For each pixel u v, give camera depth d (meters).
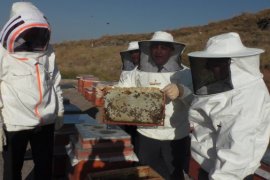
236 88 2.15
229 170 2.00
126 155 3.69
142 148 3.58
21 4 3.01
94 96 10.01
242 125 2.03
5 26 2.93
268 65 18.55
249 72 2.17
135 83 3.77
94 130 3.82
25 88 2.96
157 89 3.23
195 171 2.59
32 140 3.21
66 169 4.28
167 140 3.48
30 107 3.01
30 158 5.04
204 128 2.41
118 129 3.96
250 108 2.06
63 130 4.32
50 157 3.29
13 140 3.05
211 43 2.35
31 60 2.97
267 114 2.14
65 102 5.50
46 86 3.11
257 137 2.08
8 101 2.97
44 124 3.15
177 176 3.58
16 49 2.91
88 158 3.56
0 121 2.98
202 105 2.30
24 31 2.87
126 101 3.29
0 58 2.92
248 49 2.26
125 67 5.51
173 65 3.49
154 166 3.58
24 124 3.01
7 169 3.11
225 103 2.18
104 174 3.06
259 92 2.11
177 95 3.16
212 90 2.24
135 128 4.54
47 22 3.02
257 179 2.80
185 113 3.48
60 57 33.56
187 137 3.57
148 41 3.39
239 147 1.98
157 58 3.46
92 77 12.62
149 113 3.27
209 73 2.24
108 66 27.09
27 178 4.39
